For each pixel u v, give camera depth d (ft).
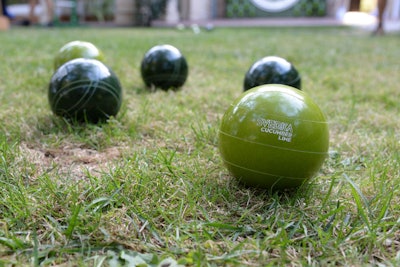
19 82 2.82
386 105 2.55
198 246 1.05
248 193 1.34
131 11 12.05
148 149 1.69
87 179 1.44
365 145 1.83
